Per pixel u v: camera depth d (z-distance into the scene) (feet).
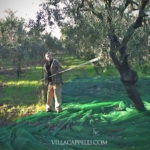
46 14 29.86
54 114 32.48
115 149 21.84
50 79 33.32
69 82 52.54
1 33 70.64
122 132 24.85
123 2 27.89
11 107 37.40
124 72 29.32
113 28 27.30
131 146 22.63
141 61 29.89
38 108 35.86
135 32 29.68
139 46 29.66
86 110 33.42
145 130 24.58
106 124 27.53
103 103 34.19
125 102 34.94
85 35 28.89
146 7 27.48
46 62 33.37
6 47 70.79
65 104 36.91
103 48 28.25
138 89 42.73
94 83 48.93
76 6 29.27
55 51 72.79
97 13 27.91
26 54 69.82
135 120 28.09
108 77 55.57
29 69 80.48
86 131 25.91
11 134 25.96
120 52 29.01
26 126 28.45
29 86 51.67
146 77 52.21
